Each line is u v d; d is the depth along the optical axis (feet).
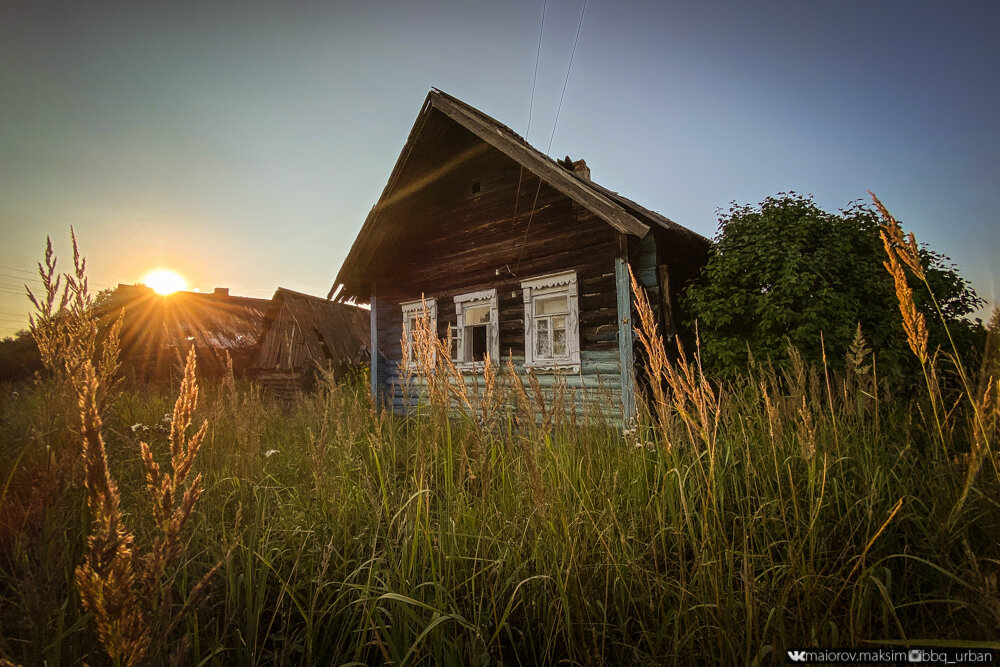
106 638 2.87
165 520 3.23
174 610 5.13
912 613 5.46
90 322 5.52
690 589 5.26
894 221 6.17
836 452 7.55
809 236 18.63
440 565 5.78
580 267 22.13
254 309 73.46
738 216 21.06
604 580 5.94
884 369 13.96
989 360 4.80
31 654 3.82
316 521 6.90
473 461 6.88
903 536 6.36
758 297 17.78
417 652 4.88
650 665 4.72
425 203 29.96
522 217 24.91
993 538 5.16
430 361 7.84
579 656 4.97
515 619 5.84
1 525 4.60
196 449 3.45
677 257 23.56
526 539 6.16
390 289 31.53
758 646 3.96
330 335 46.68
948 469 6.02
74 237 5.52
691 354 21.16
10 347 41.81
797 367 8.71
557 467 6.74
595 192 19.16
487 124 23.16
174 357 55.26
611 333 20.72
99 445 3.04
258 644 5.63
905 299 6.15
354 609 5.46
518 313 24.59
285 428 13.70
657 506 6.31
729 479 7.88
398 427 8.82
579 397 21.13
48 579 3.88
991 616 3.93
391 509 6.95
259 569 6.09
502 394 6.84
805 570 4.72
